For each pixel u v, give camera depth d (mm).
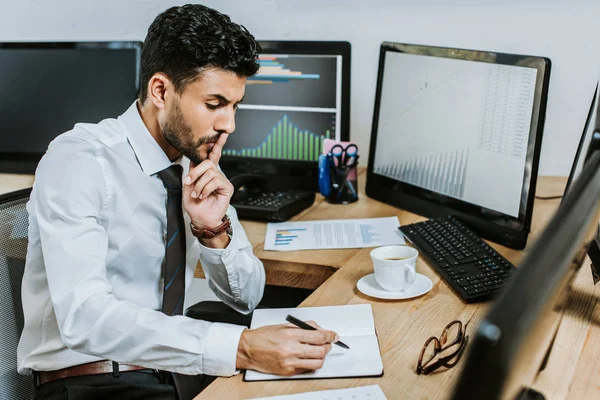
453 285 1313
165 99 1209
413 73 1743
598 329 933
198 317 1422
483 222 1582
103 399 1190
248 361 1054
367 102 2203
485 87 1545
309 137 1973
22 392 1290
